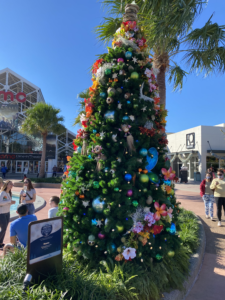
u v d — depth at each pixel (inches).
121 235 105.3
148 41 202.1
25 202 196.7
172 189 121.4
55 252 85.7
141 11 209.5
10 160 1268.5
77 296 79.3
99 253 106.7
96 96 121.2
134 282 90.3
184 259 125.7
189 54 263.9
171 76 321.4
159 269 103.1
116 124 113.1
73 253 112.7
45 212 299.7
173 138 1092.5
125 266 98.7
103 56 127.9
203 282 124.6
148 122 114.5
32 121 738.2
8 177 1020.5
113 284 85.7
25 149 1300.4
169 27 194.1
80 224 105.5
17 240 121.6
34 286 76.8
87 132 121.6
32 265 78.5
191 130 927.7
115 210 98.8
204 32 221.5
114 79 114.1
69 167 125.3
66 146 1334.9
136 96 111.4
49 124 742.5
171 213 119.0
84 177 110.9
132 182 107.0
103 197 101.5
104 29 232.8
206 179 277.1
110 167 106.0
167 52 237.6
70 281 84.3
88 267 101.9
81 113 134.7
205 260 155.5
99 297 79.4
